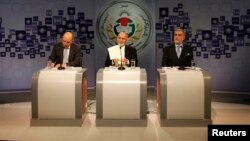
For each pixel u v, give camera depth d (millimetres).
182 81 5383
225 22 8484
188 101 5379
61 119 5426
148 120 5793
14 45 8656
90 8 8883
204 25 8609
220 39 8562
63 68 5758
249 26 8328
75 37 8859
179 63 6480
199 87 5363
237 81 8555
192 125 5406
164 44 8859
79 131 5180
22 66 8750
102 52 9148
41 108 5418
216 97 8000
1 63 8617
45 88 5398
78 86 5391
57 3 8734
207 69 8719
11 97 7984
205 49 8672
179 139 4797
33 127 5387
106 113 5406
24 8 8609
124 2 9031
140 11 9055
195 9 8609
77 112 5422
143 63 9203
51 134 5027
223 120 5785
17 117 6020
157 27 8844
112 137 4891
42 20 8719
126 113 5398
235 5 8383
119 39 6172
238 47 8461
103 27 9070
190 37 8703
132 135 4980
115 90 5375
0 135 4965
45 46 8805
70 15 8797
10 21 8570
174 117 5410
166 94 5387
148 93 8523
